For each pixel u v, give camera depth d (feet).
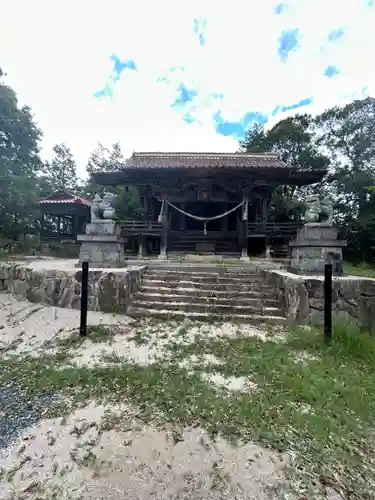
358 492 5.05
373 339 13.21
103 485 5.13
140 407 7.61
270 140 67.05
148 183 35.76
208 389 8.48
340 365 10.40
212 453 5.95
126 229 35.32
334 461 5.76
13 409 7.63
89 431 6.66
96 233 22.06
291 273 19.24
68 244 56.70
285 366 10.19
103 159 76.69
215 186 39.55
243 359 10.89
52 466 5.58
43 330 14.49
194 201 40.01
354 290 16.06
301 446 6.16
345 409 7.57
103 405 7.73
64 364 10.52
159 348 12.14
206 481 5.23
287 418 7.10
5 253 44.55
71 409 7.57
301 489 5.08
